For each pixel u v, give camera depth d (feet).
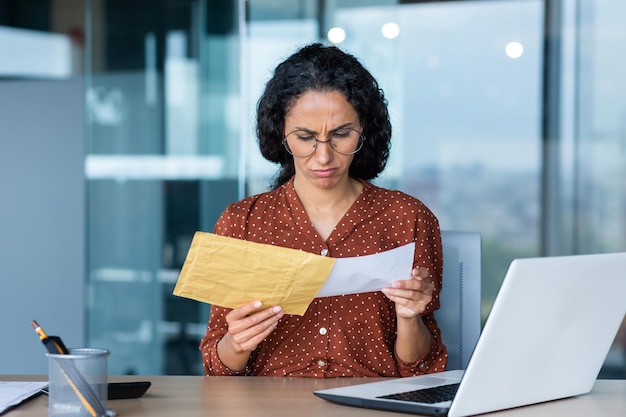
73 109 14.19
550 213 12.43
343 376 5.97
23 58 14.32
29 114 14.33
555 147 12.39
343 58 5.95
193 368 14.26
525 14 12.41
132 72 13.96
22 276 14.52
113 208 14.17
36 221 14.42
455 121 12.65
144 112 13.94
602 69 12.26
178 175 13.87
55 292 14.44
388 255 5.39
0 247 14.55
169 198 13.92
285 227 6.27
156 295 14.20
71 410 4.38
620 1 12.17
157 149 13.92
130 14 13.92
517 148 12.50
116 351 14.37
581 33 12.30
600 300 4.87
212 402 4.95
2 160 14.43
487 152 12.59
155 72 13.87
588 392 5.27
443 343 6.58
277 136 6.32
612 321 5.06
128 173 14.06
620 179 12.27
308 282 5.24
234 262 5.20
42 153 14.34
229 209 6.43
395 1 12.81
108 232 14.24
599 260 4.74
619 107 12.22
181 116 13.80
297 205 6.27
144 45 13.88
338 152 5.88
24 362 14.56
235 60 13.55
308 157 5.89
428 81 12.74
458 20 12.62
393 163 12.82
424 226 6.33
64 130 14.25
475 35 12.57
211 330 6.19
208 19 13.62
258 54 13.44
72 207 14.30
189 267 5.24
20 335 14.56
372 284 5.42
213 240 5.20
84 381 4.37
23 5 14.24
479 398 4.53
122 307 14.32
